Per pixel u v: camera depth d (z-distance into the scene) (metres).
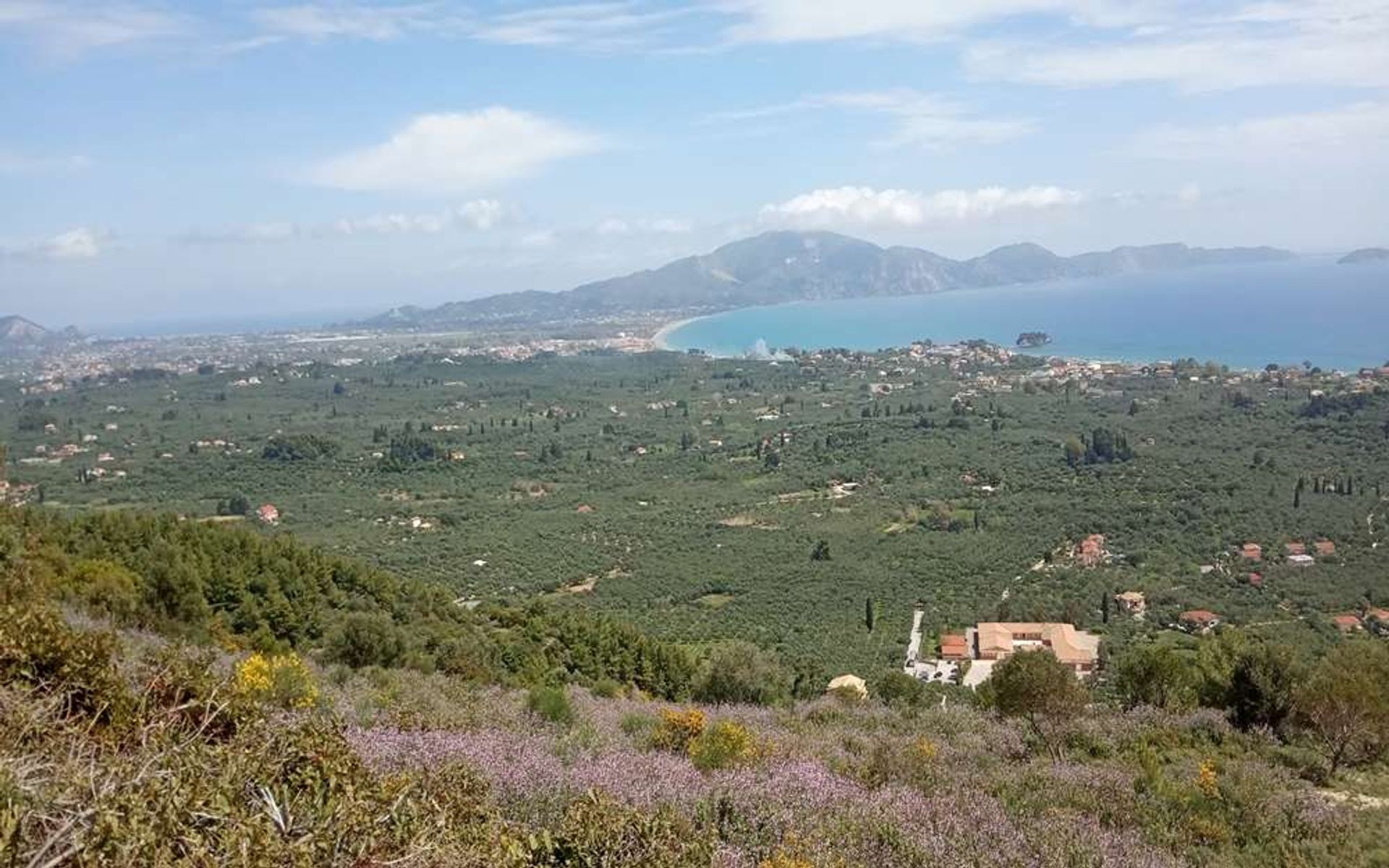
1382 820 9.93
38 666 5.71
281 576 33.31
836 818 7.64
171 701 6.18
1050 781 10.17
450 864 4.50
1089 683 40.53
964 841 7.47
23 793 3.78
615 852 5.73
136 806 3.66
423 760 7.65
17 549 22.55
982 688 21.72
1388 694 13.84
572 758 9.15
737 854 6.36
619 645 33.97
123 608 23.48
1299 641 49.62
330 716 8.30
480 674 24.61
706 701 21.69
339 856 4.14
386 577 39.69
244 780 4.50
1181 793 9.99
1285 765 13.50
